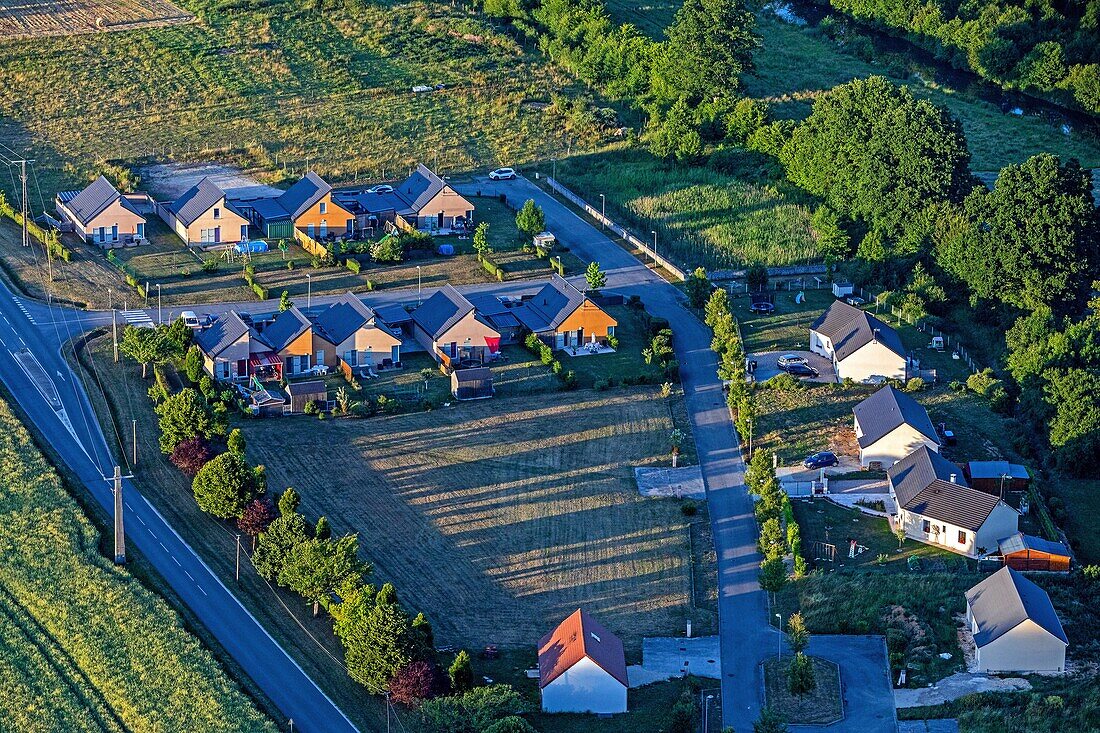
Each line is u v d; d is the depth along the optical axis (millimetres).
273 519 157375
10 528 156500
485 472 173500
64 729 130000
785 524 163625
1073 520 168375
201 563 153875
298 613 147875
